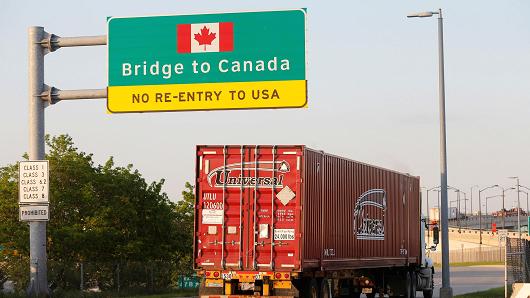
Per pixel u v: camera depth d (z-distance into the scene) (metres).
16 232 39.69
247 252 24.44
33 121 26.64
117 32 26.72
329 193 26.44
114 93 26.67
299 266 24.06
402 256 34.28
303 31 25.89
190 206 49.25
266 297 24.23
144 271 42.84
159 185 45.66
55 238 39.88
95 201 42.75
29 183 26.42
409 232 35.50
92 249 41.31
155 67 26.56
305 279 25.67
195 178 24.89
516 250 37.47
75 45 26.75
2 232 39.84
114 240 42.34
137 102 26.58
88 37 26.72
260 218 24.44
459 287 52.03
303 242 24.12
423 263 37.94
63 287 37.47
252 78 26.06
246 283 24.75
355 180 29.03
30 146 26.64
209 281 24.64
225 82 26.19
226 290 24.64
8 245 39.72
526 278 37.44
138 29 26.67
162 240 45.25
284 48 25.94
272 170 24.45
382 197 31.95
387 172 32.75
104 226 42.00
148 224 44.75
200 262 24.69
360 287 34.28
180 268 46.47
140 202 44.66
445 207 36.81
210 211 24.75
